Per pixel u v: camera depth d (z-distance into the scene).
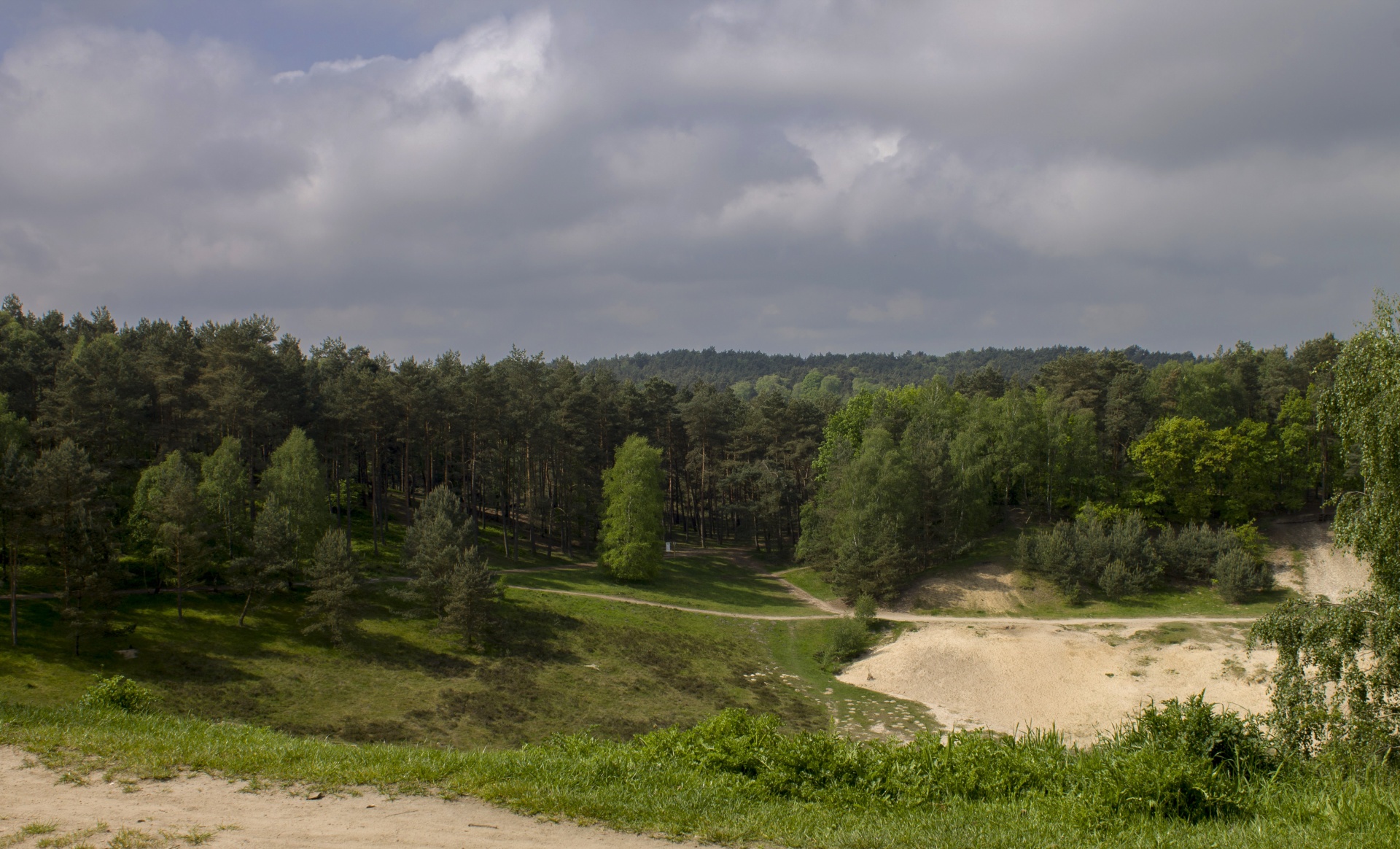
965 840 10.32
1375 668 15.58
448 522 59.22
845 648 59.06
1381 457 15.89
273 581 52.81
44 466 44.00
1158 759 12.34
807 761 13.92
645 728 43.25
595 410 84.62
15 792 11.45
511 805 11.38
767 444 97.38
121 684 20.45
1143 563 66.25
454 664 50.28
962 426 84.94
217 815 10.70
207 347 65.44
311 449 62.22
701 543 96.75
